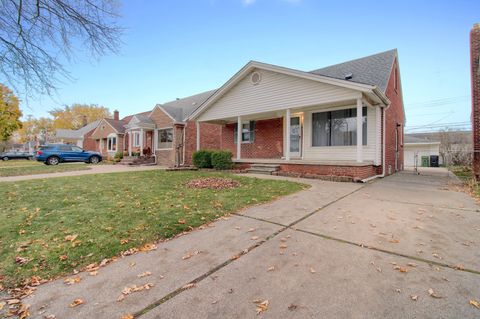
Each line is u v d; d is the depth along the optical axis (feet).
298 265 8.31
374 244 9.99
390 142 38.70
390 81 37.01
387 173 36.65
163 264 8.60
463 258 8.72
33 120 169.68
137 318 5.86
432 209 15.29
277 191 20.86
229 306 6.26
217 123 50.39
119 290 7.09
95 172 38.40
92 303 6.51
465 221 12.86
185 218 13.46
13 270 8.23
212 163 41.22
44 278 7.82
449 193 20.66
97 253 9.46
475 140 29.22
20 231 11.55
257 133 45.57
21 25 18.92
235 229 11.92
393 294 6.66
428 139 93.15
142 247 10.02
